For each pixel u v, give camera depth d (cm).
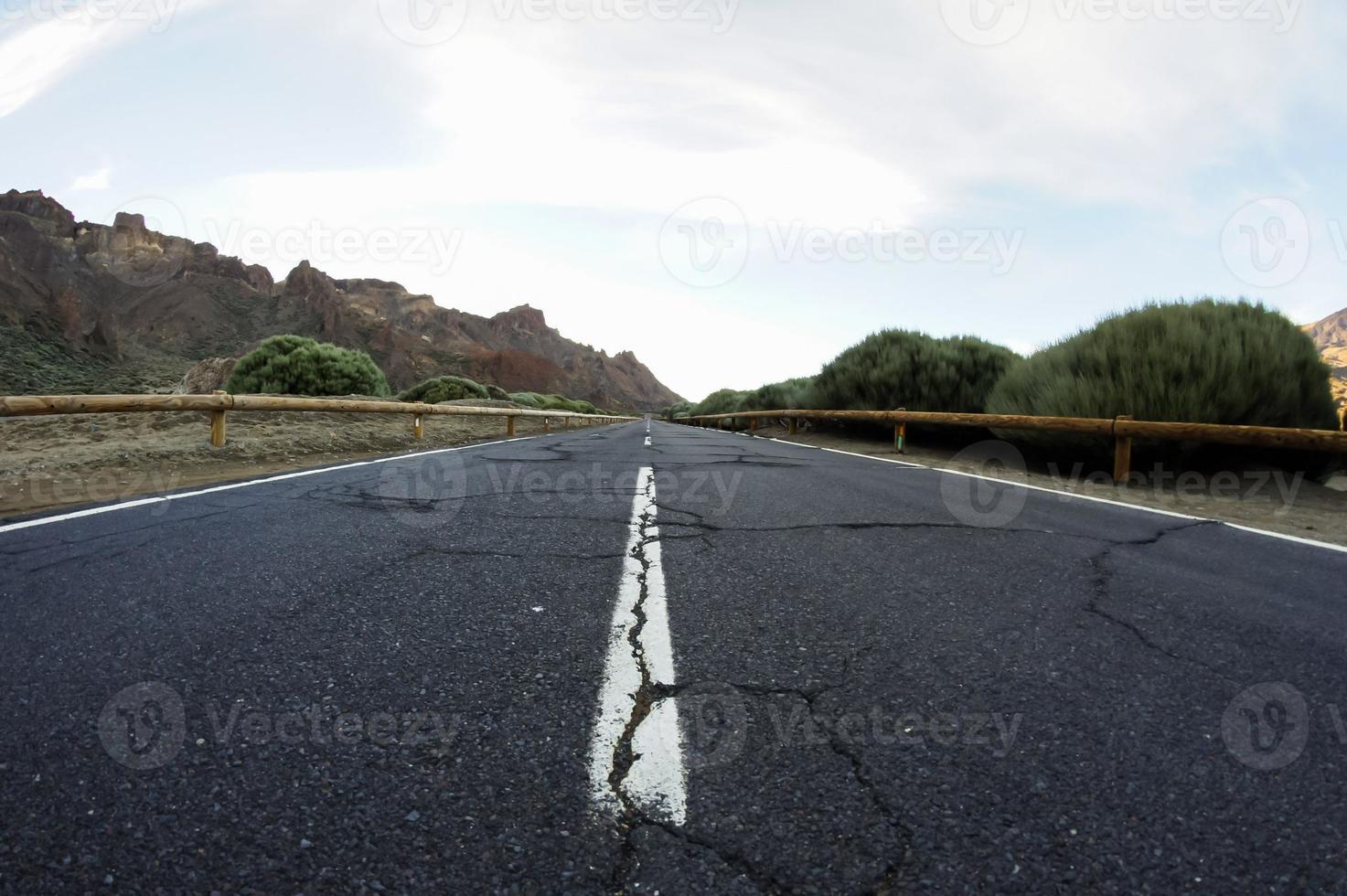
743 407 3262
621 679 187
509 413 1661
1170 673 200
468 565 312
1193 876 113
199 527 393
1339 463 728
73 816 124
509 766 142
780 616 245
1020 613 254
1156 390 746
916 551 359
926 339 1650
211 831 120
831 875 111
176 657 198
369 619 234
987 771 144
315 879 109
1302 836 124
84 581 279
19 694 173
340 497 507
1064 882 111
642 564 320
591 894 106
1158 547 387
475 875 110
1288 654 218
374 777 137
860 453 1189
